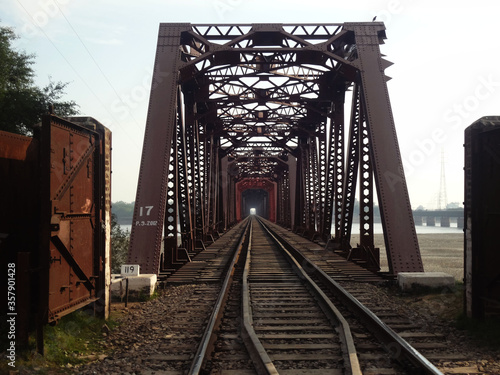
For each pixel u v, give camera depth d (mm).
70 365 5125
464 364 4996
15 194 5816
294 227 36312
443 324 6828
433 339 6016
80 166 6574
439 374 4113
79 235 6508
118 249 23156
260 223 64375
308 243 24500
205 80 18641
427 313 7629
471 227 6961
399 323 6848
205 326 6754
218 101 21125
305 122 27266
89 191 6973
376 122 13086
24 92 16047
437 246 37250
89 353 5668
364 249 14055
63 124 6004
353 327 6418
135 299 9438
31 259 5945
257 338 5469
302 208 33531
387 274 11328
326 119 25188
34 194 6242
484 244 6824
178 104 15086
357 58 14086
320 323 6750
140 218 12148
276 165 53906
